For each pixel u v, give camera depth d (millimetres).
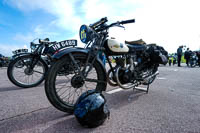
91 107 1202
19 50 3605
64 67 1964
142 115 1508
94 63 1743
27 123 1325
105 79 1829
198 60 9398
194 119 1410
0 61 8898
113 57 2162
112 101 2006
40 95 2303
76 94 2404
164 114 1533
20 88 2842
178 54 9914
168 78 4113
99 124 1256
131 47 2242
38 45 3176
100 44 1784
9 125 1283
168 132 1169
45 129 1217
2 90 2662
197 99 2082
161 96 2250
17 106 1779
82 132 1169
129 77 2125
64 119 1419
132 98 2150
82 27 1800
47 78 1384
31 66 3021
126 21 1820
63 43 3342
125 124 1308
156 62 2574
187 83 3348
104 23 1866
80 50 1562
